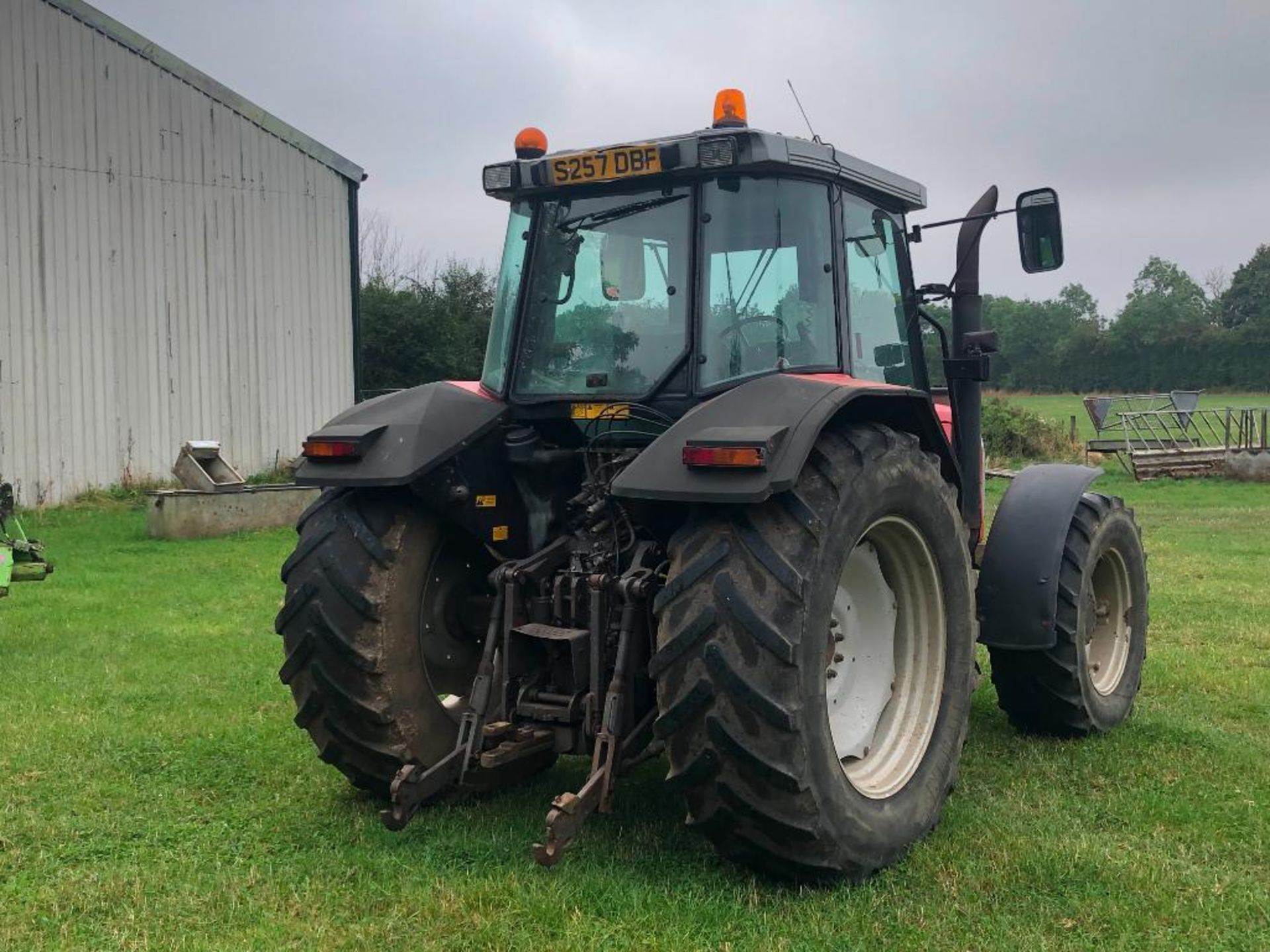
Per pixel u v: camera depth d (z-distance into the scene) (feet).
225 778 14.48
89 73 50.57
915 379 15.61
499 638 12.30
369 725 12.35
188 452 42.27
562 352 13.21
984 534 19.11
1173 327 225.35
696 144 12.04
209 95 54.49
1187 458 70.85
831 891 10.80
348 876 11.27
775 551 10.32
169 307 53.47
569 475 13.38
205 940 9.87
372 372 77.25
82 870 11.50
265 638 23.57
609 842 12.03
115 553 36.55
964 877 11.11
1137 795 13.67
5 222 48.08
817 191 12.84
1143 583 17.80
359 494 12.82
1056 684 15.81
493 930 9.92
